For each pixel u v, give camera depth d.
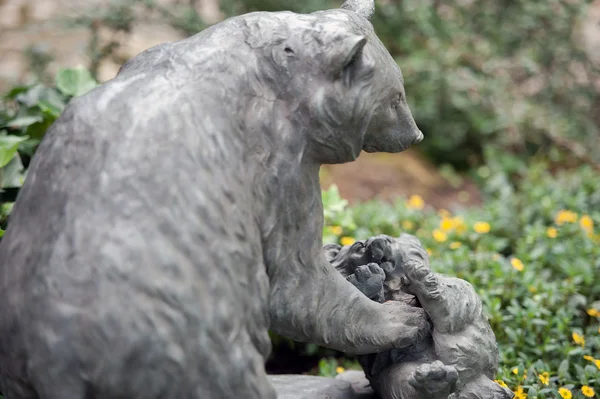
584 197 4.03
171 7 5.21
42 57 4.89
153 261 1.38
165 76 1.56
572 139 5.35
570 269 3.10
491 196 4.80
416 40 5.57
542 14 5.41
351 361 3.11
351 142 1.62
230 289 1.44
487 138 5.55
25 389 1.47
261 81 1.59
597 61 5.85
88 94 1.58
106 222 1.40
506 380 2.44
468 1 6.00
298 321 1.69
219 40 1.61
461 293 1.95
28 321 1.40
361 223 3.71
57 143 1.52
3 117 2.91
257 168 1.56
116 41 5.00
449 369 1.76
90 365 1.35
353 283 1.94
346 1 1.87
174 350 1.36
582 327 2.99
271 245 1.61
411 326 1.88
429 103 5.38
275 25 1.63
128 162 1.44
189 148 1.46
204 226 1.43
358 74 1.59
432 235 3.64
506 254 3.76
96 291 1.36
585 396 2.41
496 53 5.46
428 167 5.48
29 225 1.49
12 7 6.45
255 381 1.46
